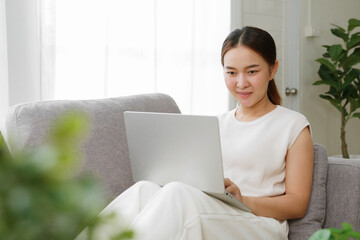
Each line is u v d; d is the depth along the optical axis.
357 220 1.51
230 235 1.27
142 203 1.24
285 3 3.44
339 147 3.82
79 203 0.28
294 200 1.46
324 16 3.60
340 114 3.79
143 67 2.66
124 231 0.33
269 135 1.57
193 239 1.12
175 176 1.32
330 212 1.56
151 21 2.67
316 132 3.64
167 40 2.78
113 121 1.63
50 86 2.32
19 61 2.23
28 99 2.27
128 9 2.58
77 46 2.42
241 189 1.56
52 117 1.51
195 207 1.16
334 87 3.46
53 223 0.29
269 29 3.36
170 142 1.28
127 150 1.62
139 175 1.41
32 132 1.46
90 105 1.63
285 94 3.50
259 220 1.36
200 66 2.93
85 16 2.43
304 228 1.51
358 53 3.35
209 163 1.23
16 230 0.27
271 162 1.55
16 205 0.26
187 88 2.88
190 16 2.86
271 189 1.54
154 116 1.28
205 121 1.19
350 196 1.53
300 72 3.49
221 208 1.26
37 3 2.25
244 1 3.18
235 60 1.59
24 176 0.27
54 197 0.27
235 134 1.65
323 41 3.62
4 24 2.18
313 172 1.58
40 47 2.26
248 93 1.60
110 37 2.53
